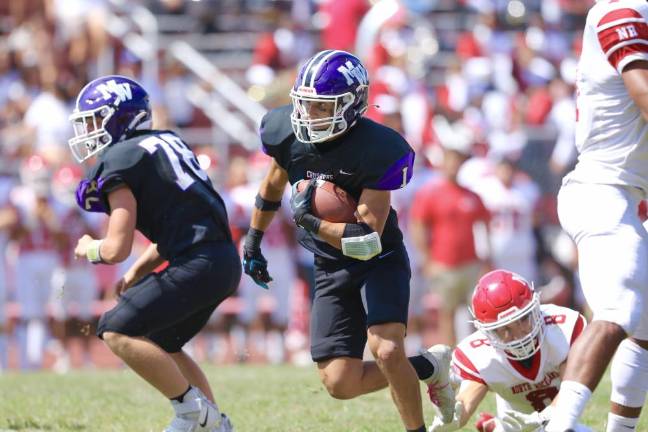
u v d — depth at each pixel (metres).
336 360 17.31
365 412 22.31
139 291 16.73
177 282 16.69
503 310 16.62
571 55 50.56
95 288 39.94
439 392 17.67
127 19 48.94
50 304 39.84
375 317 16.59
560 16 51.62
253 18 50.69
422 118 44.88
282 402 23.70
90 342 40.12
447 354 17.66
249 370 31.11
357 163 16.55
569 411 14.21
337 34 49.19
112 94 17.47
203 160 26.69
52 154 41.31
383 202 16.64
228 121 45.56
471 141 43.34
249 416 22.11
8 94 47.09
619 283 14.66
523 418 15.04
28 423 21.44
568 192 15.68
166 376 16.61
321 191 16.75
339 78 16.27
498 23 50.28
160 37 50.22
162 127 44.22
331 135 16.41
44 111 43.75
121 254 16.59
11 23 49.75
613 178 15.34
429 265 38.91
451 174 38.62
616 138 15.34
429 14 52.19
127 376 29.91
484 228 38.84
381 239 17.25
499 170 42.22
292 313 40.19
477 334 18.11
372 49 47.88
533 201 43.12
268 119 17.42
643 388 16.47
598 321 14.59
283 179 17.98
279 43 48.41
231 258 17.17
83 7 48.47
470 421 20.91
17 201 39.91
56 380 29.11
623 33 14.79
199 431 16.88
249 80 48.06
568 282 42.56
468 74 47.91
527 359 17.23
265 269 18.75
